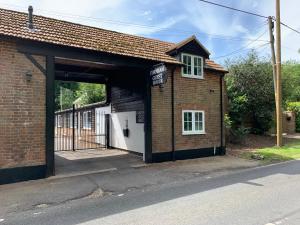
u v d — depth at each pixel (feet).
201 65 47.24
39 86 31.09
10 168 28.99
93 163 40.34
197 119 46.65
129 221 18.12
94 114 67.41
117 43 38.99
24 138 29.91
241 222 17.29
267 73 69.87
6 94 28.99
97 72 48.88
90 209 21.13
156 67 38.65
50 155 31.48
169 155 42.50
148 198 23.71
